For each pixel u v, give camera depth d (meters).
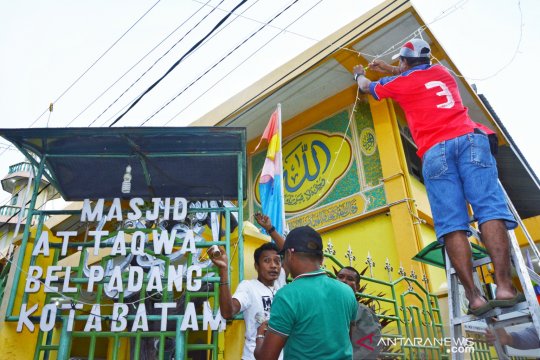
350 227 8.87
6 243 19.41
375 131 9.11
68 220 7.54
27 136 4.41
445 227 2.75
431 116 3.04
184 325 3.77
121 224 4.38
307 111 10.32
